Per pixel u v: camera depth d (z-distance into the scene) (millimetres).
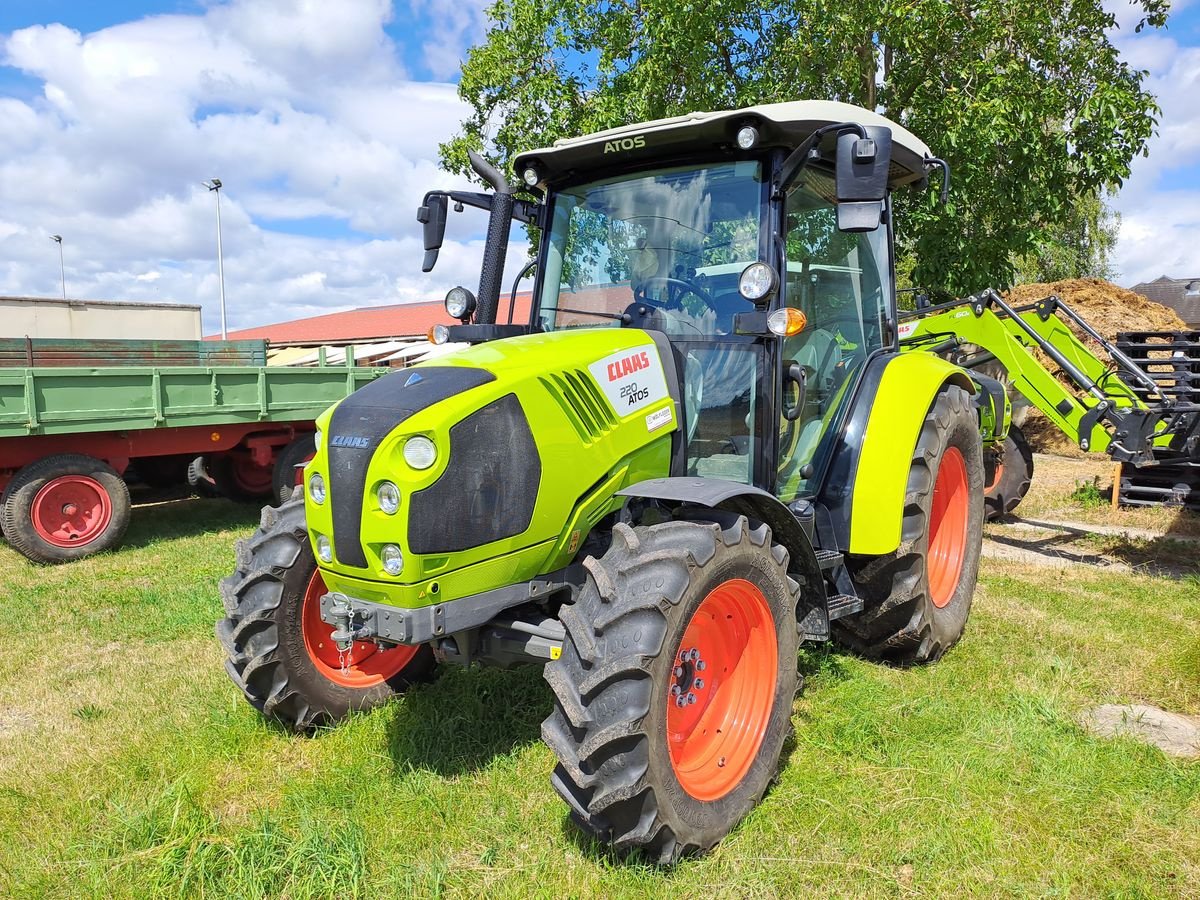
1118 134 9758
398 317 30641
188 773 3195
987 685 3896
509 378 2785
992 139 9047
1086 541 6848
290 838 2750
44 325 14648
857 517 3752
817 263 3779
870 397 3951
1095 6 10008
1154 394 6289
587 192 3787
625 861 2584
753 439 3359
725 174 3467
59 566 6699
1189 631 4602
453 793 3029
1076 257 27344
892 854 2658
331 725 3592
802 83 10398
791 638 3057
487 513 2707
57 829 2889
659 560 2613
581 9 11586
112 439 7250
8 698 4066
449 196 3896
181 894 2521
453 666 4043
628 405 3117
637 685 2449
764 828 2793
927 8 9414
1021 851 2680
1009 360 6562
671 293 3531
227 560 6785
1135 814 2854
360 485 2629
